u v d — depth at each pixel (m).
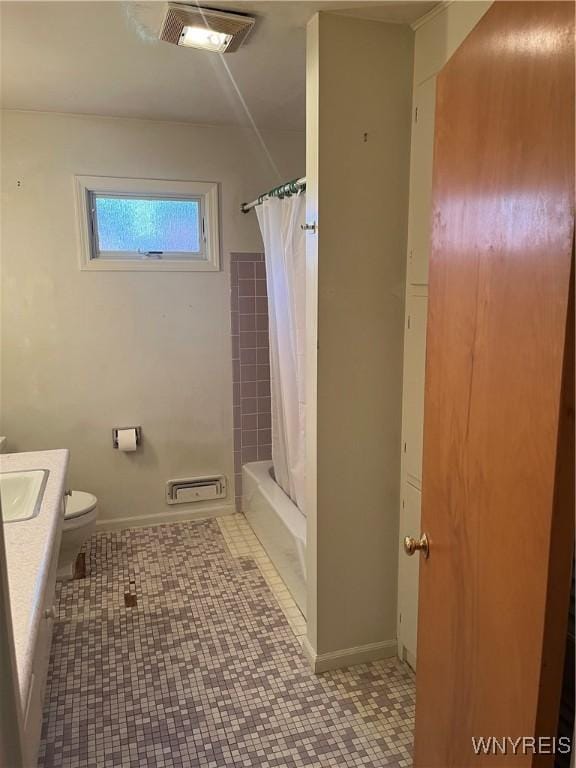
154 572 2.95
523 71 0.85
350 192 1.94
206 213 3.37
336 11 1.81
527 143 0.84
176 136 3.22
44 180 3.04
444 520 1.23
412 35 1.92
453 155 1.16
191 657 2.27
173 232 3.39
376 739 1.86
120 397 3.36
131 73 2.42
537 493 0.82
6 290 3.08
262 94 2.70
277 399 3.13
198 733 1.88
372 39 1.88
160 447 3.48
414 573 2.10
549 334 0.78
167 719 1.95
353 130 1.91
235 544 3.26
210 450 3.59
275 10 1.81
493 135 0.96
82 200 3.11
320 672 2.18
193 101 2.82
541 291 0.80
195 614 2.56
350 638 2.21
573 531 0.78
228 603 2.65
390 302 2.05
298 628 2.46
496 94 0.94
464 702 1.12
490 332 0.98
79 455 3.34
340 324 2.01
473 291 1.05
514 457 0.89
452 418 1.18
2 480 2.12
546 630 0.80
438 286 1.26
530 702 0.84
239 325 3.52
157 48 2.14
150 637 2.40
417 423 2.02
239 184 3.38
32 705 1.19
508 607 0.91
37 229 3.08
